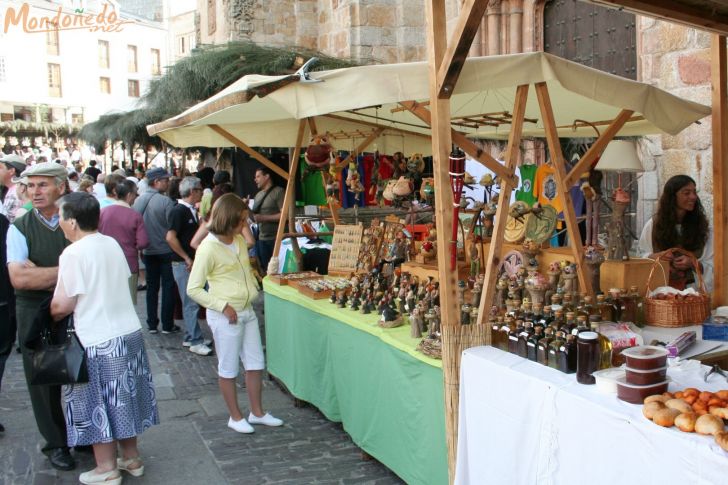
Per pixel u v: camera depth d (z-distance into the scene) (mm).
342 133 6227
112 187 6617
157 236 7230
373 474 3859
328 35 12875
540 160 8461
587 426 2262
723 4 3467
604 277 3824
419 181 6234
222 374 4473
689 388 2211
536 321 2902
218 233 4336
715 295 4066
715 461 1808
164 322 7418
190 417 4891
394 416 3547
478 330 2980
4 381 5758
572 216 3438
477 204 4324
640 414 2127
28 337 3439
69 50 42969
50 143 33688
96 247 3525
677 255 3975
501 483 2705
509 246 4090
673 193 4348
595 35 7676
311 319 4594
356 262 5270
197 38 18297
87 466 4023
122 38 46594
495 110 4988
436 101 2803
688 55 6074
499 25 8844
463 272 4215
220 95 4035
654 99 3615
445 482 3119
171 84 9914
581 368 2447
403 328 3703
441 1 2781
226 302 4355
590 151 3611
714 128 3984
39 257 3822
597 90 3338
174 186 8391
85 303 3482
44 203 3816
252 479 3838
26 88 40719
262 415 4680
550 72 3080
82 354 3432
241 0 13297
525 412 2562
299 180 8062
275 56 8852
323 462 4047
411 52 11500
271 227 7539
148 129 5422
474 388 2848
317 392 4633
